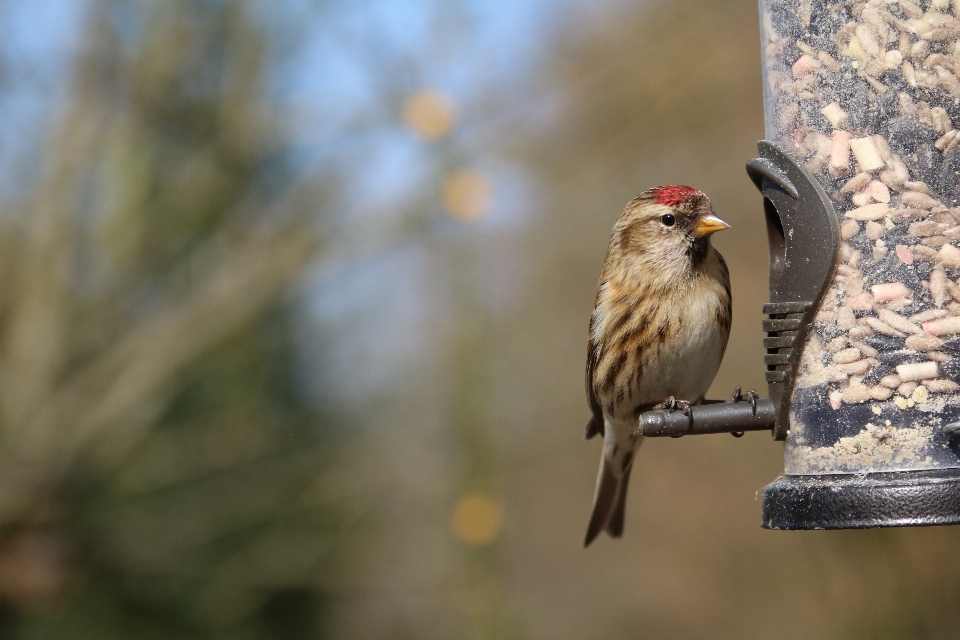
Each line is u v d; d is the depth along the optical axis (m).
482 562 11.41
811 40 6.25
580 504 19.12
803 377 6.07
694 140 16.61
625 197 17.08
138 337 12.53
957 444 5.70
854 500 5.62
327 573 13.25
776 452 17.36
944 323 5.81
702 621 17.92
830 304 5.99
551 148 13.77
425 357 12.51
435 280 11.95
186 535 12.89
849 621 12.91
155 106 12.95
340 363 13.71
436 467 12.31
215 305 12.48
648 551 18.91
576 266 17.52
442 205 11.78
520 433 17.66
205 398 13.31
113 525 12.74
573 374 18.16
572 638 19.28
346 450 13.08
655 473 18.88
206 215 13.24
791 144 6.28
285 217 12.77
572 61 15.19
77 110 12.67
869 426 5.84
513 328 14.84
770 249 6.41
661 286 7.19
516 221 15.54
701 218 7.12
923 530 11.75
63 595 12.28
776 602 16.30
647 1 15.42
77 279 13.13
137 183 13.11
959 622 11.46
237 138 13.05
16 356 12.70
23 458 12.33
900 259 5.91
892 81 6.06
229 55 13.23
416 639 15.01
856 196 6.04
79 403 12.57
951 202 5.92
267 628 13.97
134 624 12.83
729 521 17.77
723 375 17.70
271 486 13.14
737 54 15.84
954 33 6.03
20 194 13.01
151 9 13.05
